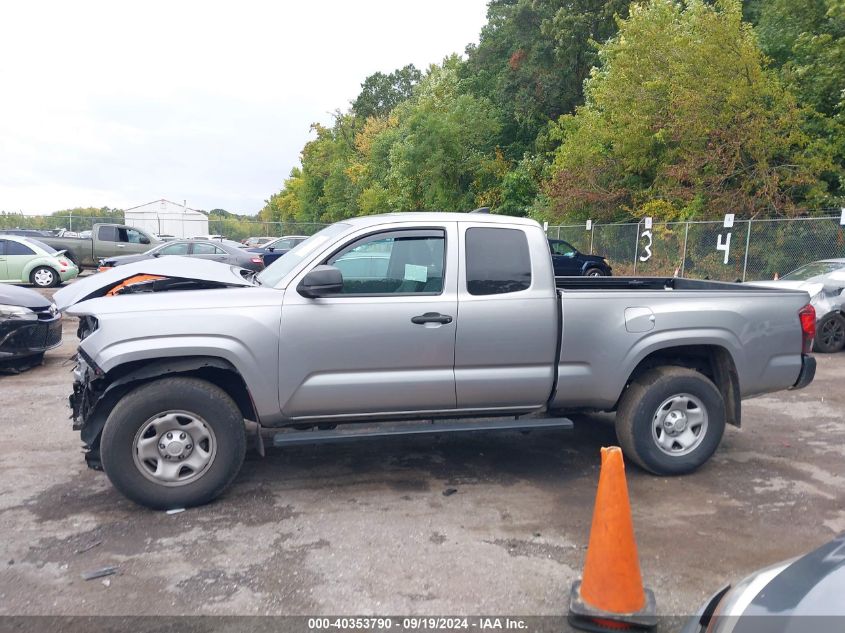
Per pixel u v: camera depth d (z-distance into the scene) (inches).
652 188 883.4
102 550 148.9
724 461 209.9
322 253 177.6
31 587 133.3
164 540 153.9
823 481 192.9
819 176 718.5
